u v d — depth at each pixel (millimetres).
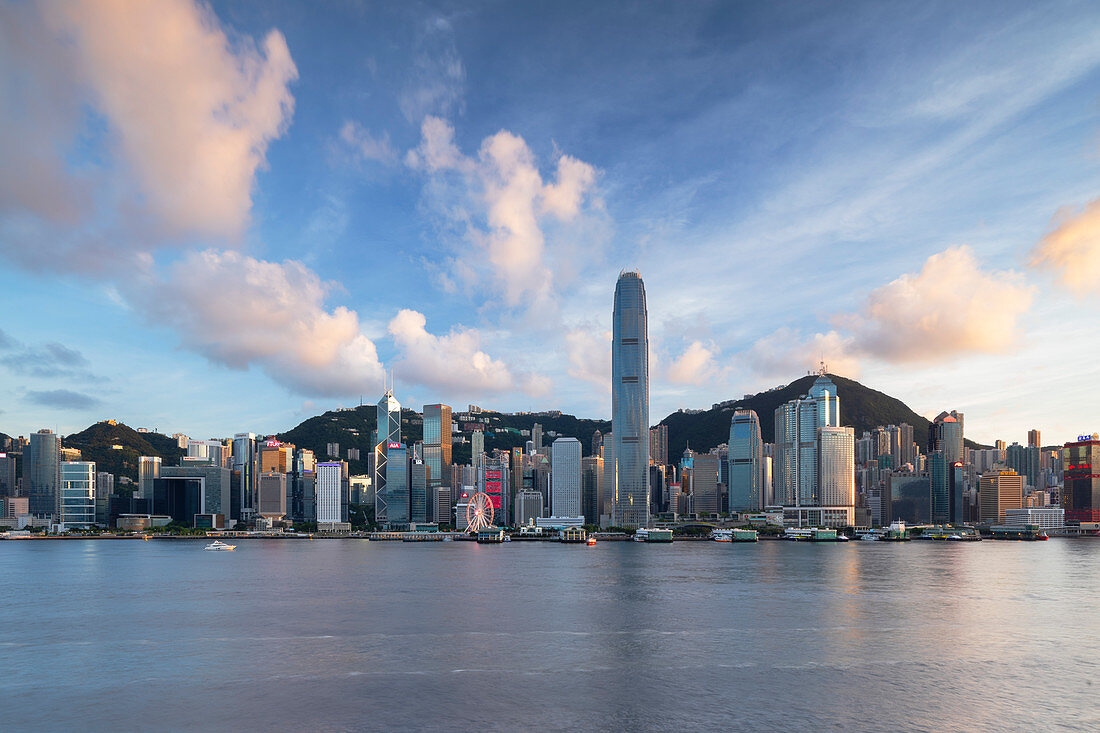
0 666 135250
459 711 110250
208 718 107312
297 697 116438
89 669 132750
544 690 120125
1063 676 128250
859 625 174500
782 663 136875
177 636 161750
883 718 107125
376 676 128125
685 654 144000
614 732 102062
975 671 131500
